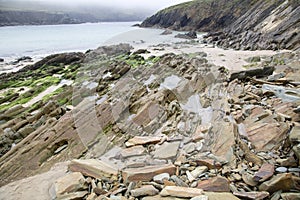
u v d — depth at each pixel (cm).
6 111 1176
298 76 761
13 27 12181
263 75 821
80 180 381
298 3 2889
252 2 5631
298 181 320
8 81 2148
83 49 3000
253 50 2595
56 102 1009
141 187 345
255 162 377
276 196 307
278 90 657
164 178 359
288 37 2514
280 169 350
